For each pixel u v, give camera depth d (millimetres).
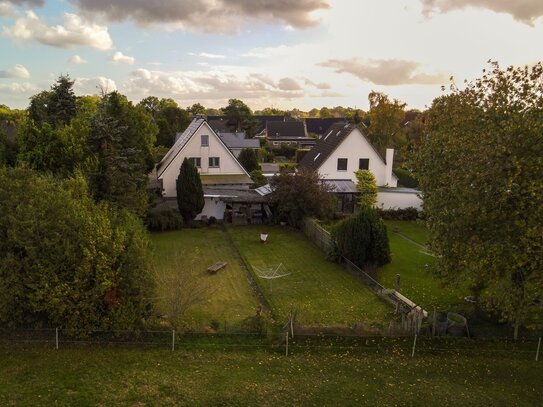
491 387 14234
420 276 25141
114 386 13406
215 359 15359
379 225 25125
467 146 15773
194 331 16844
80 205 17547
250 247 31188
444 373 15039
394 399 13383
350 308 20812
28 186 16625
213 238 33594
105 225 16359
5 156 29047
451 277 16828
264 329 16969
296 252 29984
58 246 15531
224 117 114688
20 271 15398
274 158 85938
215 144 43031
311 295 22391
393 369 15188
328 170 43562
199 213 37562
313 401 13141
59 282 15352
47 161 28016
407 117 80750
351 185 42094
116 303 15820
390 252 26953
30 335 15703
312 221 32969
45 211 16078
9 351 15094
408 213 40438
